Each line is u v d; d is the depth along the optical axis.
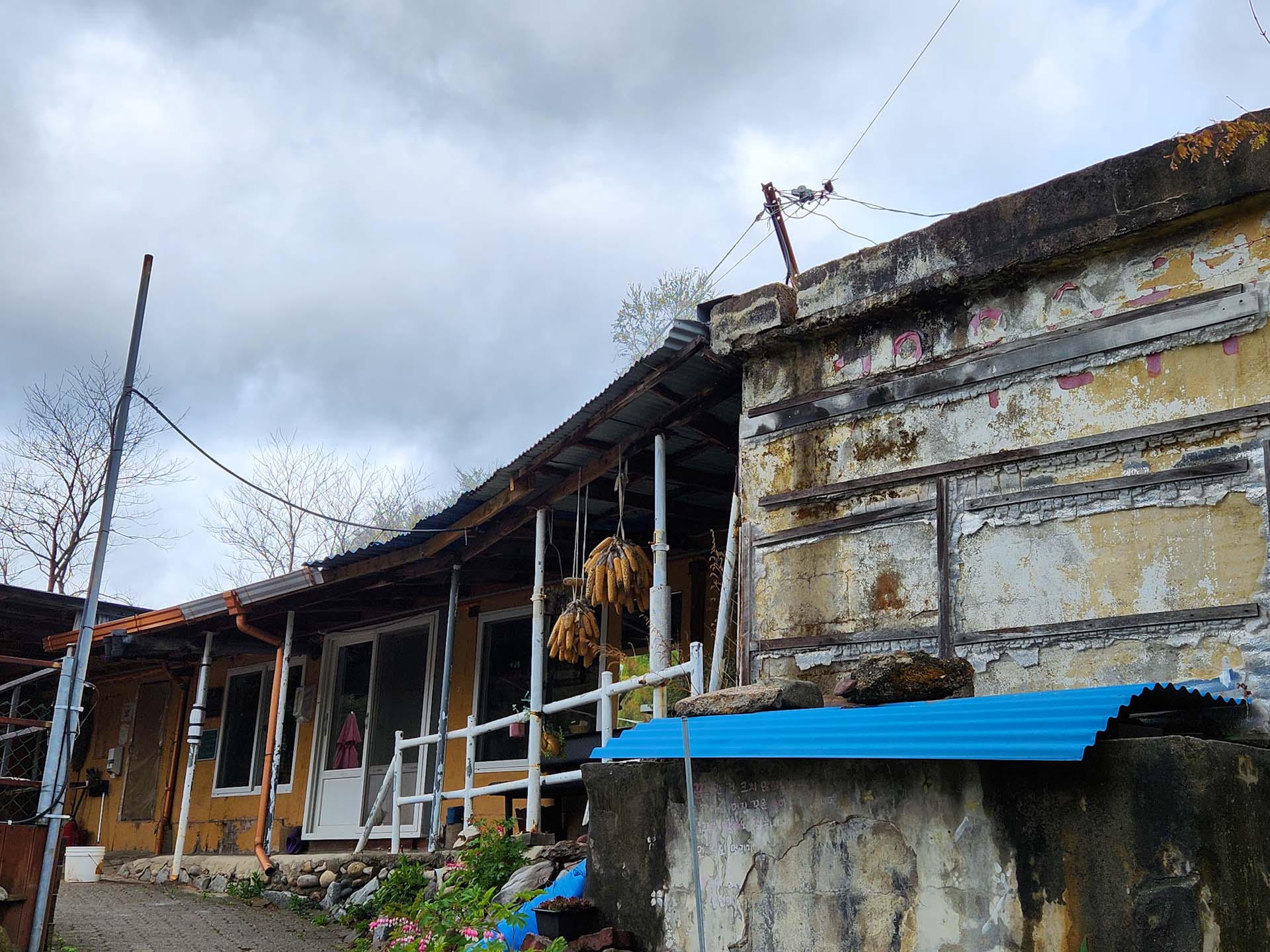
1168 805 3.77
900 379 6.20
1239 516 4.89
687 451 8.26
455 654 11.80
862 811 4.65
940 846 4.36
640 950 5.39
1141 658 5.04
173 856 12.09
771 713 5.09
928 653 5.64
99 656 14.02
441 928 6.29
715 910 5.11
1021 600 5.48
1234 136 5.05
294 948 7.79
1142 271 5.41
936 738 4.15
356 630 12.94
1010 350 5.79
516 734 10.11
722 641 6.87
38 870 6.63
